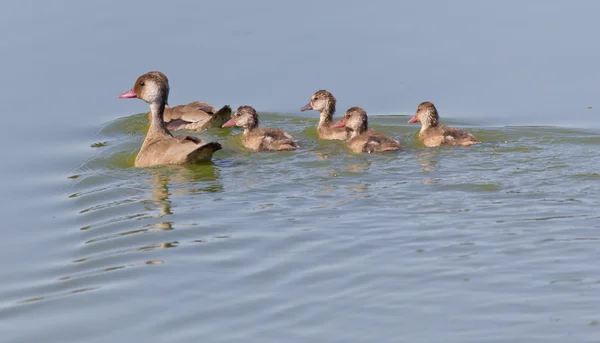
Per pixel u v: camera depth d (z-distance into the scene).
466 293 13.94
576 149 21.62
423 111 23.28
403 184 19.28
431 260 15.23
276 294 14.31
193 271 15.38
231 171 20.80
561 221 16.69
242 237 16.70
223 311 13.87
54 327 13.79
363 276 14.76
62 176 21.31
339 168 20.70
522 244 15.70
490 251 15.46
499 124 24.59
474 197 18.25
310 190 19.17
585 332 12.54
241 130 25.58
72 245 17.08
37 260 16.53
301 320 13.41
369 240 16.25
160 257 16.05
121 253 16.34
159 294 14.62
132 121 25.86
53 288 15.23
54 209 19.12
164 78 22.67
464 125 24.66
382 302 13.80
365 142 22.34
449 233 16.36
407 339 12.65
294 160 21.62
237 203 18.50
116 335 13.41
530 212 17.23
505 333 12.64
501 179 19.33
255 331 13.16
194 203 18.62
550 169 20.00
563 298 13.58
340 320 13.32
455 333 12.73
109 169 21.48
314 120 26.19
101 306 14.37
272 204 18.33
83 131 24.56
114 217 18.19
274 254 15.91
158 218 17.88
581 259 14.96
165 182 20.12
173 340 13.09
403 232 16.53
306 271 15.10
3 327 13.90
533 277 14.37
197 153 21.16
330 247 16.05
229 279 14.99
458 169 20.27
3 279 15.77
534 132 23.34
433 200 18.19
